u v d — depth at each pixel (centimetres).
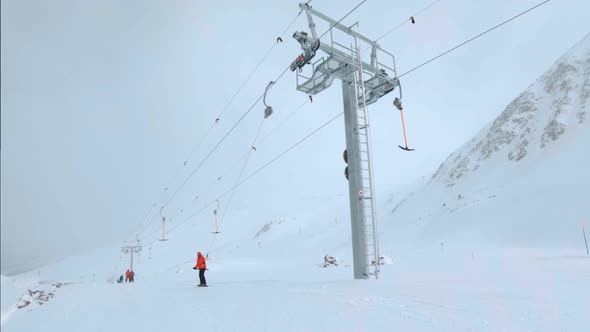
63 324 859
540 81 13125
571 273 1708
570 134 9056
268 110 1838
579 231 4912
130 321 780
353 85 1449
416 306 676
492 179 9300
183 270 5978
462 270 2095
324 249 10506
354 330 537
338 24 1474
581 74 11369
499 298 750
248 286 1312
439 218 7975
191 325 672
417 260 4147
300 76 1523
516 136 10906
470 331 492
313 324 591
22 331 866
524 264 2566
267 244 14850
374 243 1302
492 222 6444
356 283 1096
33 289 2066
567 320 535
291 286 1159
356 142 1398
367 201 1366
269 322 632
